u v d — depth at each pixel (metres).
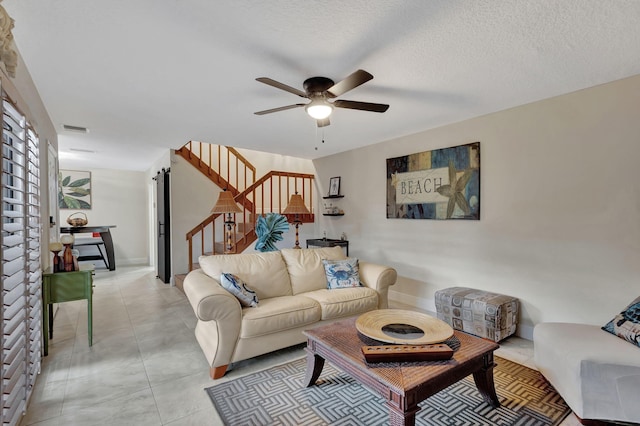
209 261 2.95
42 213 2.91
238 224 5.96
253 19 1.73
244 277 2.92
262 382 2.26
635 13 1.67
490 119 3.34
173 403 2.01
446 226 3.77
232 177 6.56
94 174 7.04
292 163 6.67
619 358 1.76
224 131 4.01
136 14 1.69
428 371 1.61
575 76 2.46
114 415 1.89
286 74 2.39
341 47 2.02
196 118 3.47
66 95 2.80
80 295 2.79
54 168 3.77
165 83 2.56
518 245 3.14
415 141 4.10
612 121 2.55
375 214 4.69
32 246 2.09
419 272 4.08
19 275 1.71
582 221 2.73
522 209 3.11
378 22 1.76
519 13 1.68
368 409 1.96
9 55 1.45
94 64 2.24
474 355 1.79
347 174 5.21
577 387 1.81
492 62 2.22
